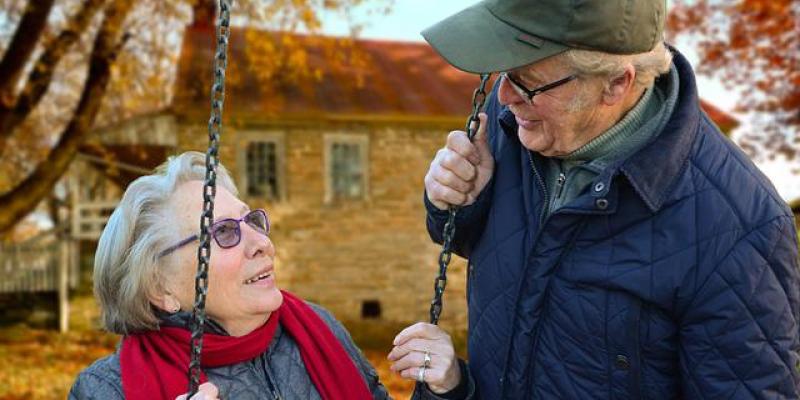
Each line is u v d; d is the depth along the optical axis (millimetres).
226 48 1465
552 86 1551
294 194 13297
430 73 15406
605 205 1586
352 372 2018
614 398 1684
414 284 13773
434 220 1946
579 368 1692
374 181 13617
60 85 11516
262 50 11914
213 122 1486
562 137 1637
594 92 1552
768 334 1539
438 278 1860
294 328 2012
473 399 1891
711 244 1542
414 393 1960
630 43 1500
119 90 11164
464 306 13992
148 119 12359
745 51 13195
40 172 9703
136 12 10484
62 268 13773
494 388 1843
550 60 1536
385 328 13516
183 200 1849
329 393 1946
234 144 12938
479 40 1557
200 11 14211
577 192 1713
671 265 1569
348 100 13617
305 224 13352
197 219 1836
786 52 12852
